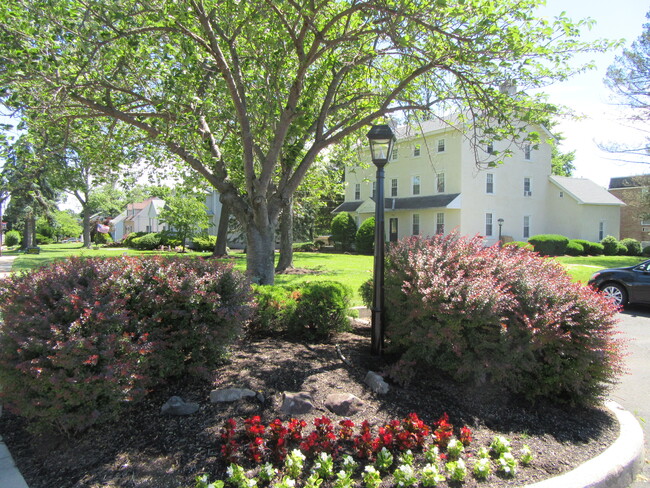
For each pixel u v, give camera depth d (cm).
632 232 3725
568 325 408
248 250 745
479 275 429
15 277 366
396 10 573
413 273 448
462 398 399
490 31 562
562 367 405
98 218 6531
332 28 766
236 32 647
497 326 393
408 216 2912
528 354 397
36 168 756
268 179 709
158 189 1614
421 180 2862
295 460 275
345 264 1853
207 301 374
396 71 855
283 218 1536
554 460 318
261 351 480
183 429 323
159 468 283
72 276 341
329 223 3903
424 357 424
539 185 2967
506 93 669
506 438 346
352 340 554
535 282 423
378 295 486
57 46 559
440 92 802
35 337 286
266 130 776
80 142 806
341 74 739
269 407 355
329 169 1545
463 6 542
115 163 834
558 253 2564
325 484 272
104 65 647
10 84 580
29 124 672
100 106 639
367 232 2702
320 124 752
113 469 282
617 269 1080
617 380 491
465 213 2602
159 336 360
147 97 732
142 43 691
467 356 397
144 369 337
